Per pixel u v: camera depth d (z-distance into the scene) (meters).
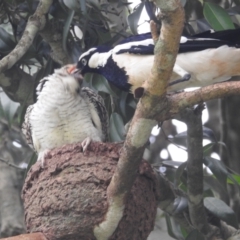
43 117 10.53
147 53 9.87
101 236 9.09
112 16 12.39
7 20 12.72
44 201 9.21
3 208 13.77
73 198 9.09
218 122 15.17
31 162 11.45
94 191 9.10
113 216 8.97
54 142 10.67
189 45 9.66
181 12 7.35
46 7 11.08
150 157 15.23
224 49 9.57
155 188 9.64
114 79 10.34
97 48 10.58
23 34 10.96
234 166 13.86
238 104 13.88
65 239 9.07
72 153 9.54
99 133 10.85
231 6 11.98
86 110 10.65
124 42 10.20
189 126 10.80
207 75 9.80
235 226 11.23
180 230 12.46
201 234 11.09
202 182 11.10
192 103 8.16
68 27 10.61
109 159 9.46
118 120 10.70
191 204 11.26
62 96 10.48
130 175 8.65
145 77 9.93
